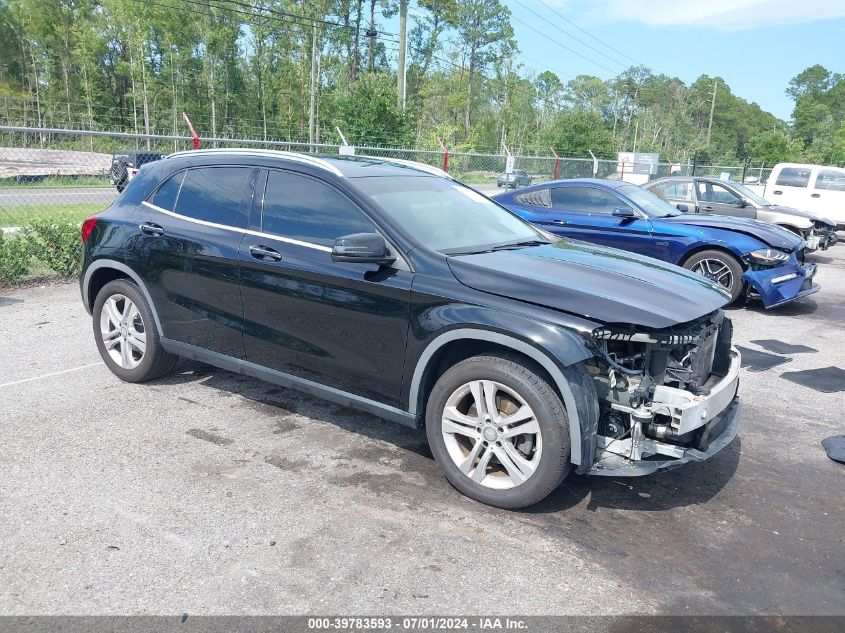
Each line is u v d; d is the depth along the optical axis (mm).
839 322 8445
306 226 4164
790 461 4324
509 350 3480
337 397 4086
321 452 4156
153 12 62750
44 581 2830
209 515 3383
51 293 8305
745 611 2814
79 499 3488
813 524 3545
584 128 50375
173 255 4664
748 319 8422
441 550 3162
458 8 82438
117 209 5133
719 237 8570
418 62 81250
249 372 4473
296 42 69875
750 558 3205
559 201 9672
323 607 2729
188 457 4012
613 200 9297
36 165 13375
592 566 3088
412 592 2846
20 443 4117
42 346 6102
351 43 76438
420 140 48969
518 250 4168
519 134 91312
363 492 3680
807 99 135500
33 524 3244
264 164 4477
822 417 5133
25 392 4969
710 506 3697
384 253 3707
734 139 140500
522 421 3439
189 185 4805
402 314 3693
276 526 3307
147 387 5152
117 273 5199
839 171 17750
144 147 32156
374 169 4527
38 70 75062
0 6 73875
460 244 4062
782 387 5832
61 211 10781
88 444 4141
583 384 3266
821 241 13258
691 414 3262
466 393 3605
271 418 4652
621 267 4039
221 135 68375
